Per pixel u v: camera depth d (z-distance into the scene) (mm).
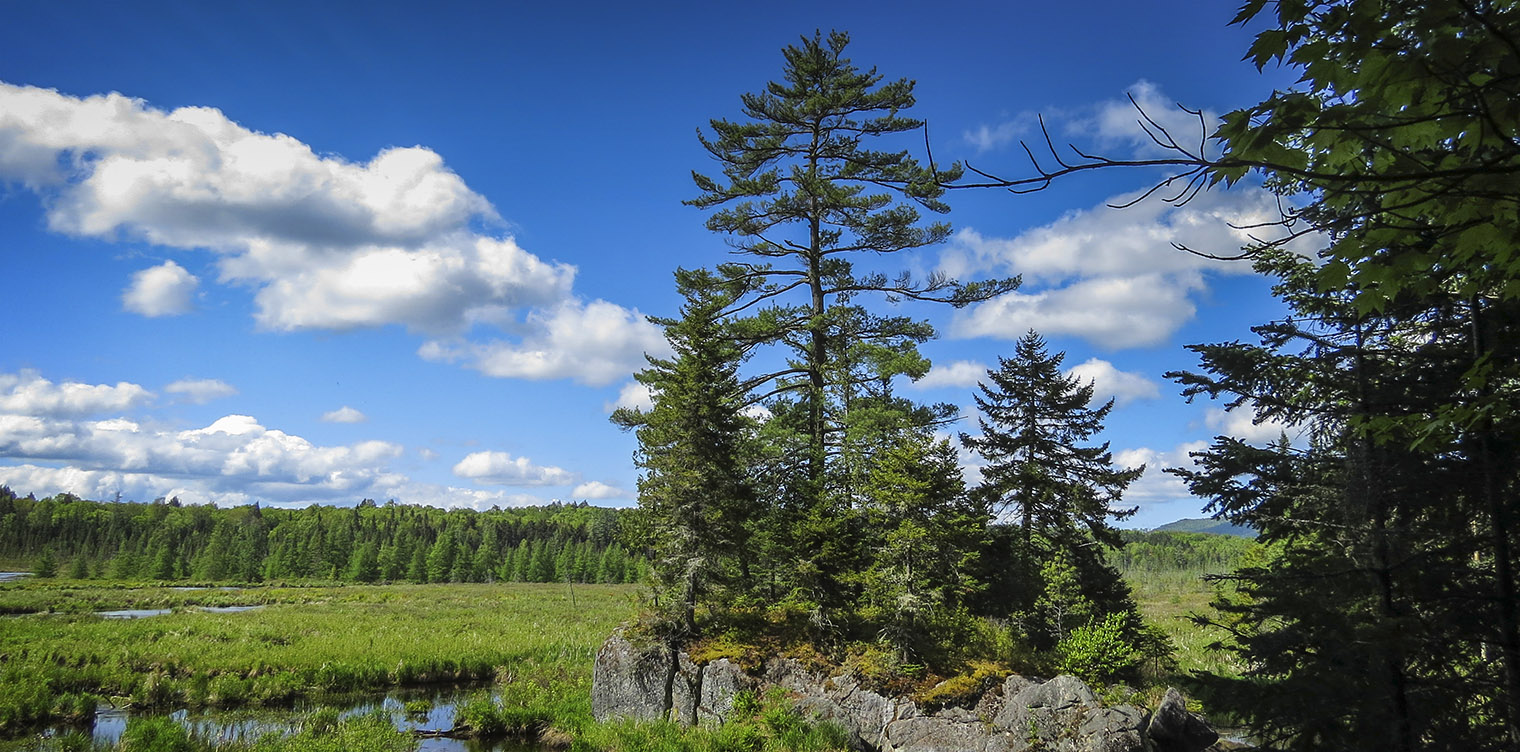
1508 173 3139
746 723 21562
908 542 22078
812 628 24922
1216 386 12773
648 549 27359
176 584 113250
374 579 125438
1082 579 27438
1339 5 3145
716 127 27281
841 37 27594
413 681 33906
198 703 28562
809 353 27641
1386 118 3205
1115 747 17672
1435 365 9820
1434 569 9109
